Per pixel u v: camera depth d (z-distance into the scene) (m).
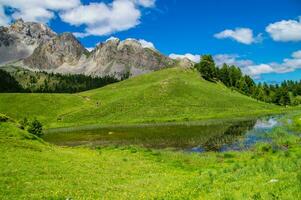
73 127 127.19
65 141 86.75
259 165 27.73
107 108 151.62
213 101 162.88
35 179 29.23
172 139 76.12
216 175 27.61
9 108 156.00
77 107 163.00
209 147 62.09
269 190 17.98
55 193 24.33
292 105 195.75
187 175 34.53
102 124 129.62
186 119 128.88
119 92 185.75
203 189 21.80
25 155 40.38
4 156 38.22
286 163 26.41
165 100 159.38
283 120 102.00
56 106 162.25
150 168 40.09
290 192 17.03
